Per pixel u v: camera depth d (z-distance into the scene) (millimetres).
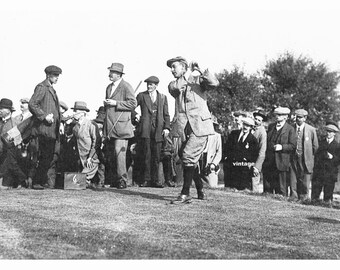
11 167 9898
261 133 11188
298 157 11859
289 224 6570
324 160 11836
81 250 4777
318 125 33500
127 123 10023
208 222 6387
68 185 9414
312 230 6258
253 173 11086
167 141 11695
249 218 6859
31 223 5879
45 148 9555
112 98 10023
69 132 11234
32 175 9844
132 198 8195
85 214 6570
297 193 11891
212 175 11594
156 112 11195
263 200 8789
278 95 35375
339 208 8484
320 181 11891
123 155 10039
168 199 8234
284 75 35844
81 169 10953
